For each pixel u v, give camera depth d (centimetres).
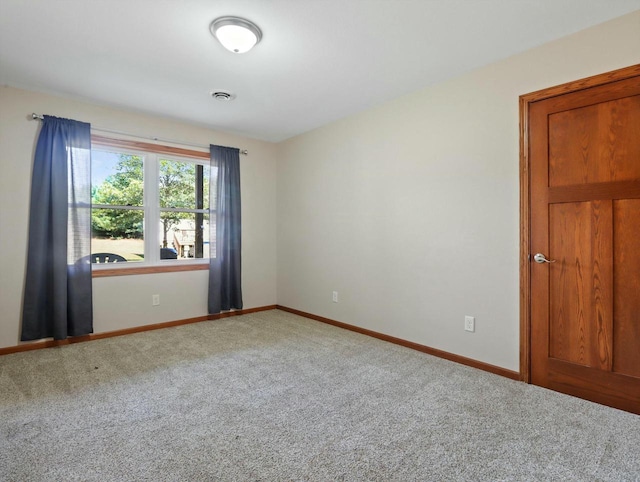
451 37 223
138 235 377
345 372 260
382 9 195
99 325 346
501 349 255
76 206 325
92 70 269
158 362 280
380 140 341
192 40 227
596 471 151
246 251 456
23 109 304
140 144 369
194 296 411
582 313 217
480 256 266
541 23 209
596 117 211
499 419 193
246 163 455
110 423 188
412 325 315
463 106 275
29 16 201
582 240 217
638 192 197
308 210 431
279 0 187
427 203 301
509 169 249
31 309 306
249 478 147
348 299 378
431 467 154
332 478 147
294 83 292
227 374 256
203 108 351
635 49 197
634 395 199
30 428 183
